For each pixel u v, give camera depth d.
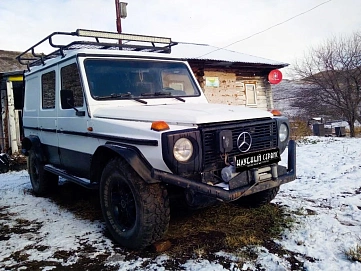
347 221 3.44
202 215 3.74
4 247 3.21
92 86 3.62
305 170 6.09
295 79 23.77
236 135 2.94
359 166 6.19
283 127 3.34
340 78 21.62
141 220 2.81
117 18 12.65
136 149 2.88
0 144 11.00
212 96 12.56
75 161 4.02
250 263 2.61
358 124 23.61
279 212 3.76
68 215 4.14
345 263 2.56
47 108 4.69
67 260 2.86
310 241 2.96
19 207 4.65
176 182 2.64
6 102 10.52
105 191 3.23
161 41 4.55
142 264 2.71
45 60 4.88
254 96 14.11
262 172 2.95
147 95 3.85
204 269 2.55
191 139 2.72
